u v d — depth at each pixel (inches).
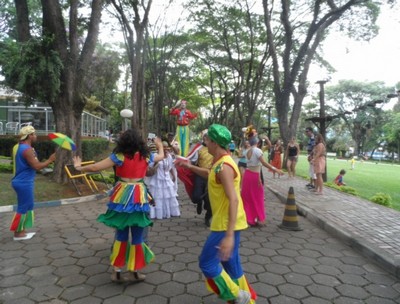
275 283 157.8
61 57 386.6
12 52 359.3
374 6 673.0
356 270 176.6
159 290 147.2
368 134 2188.7
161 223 259.4
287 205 255.1
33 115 833.5
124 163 145.4
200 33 1013.8
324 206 325.1
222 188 114.0
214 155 120.5
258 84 1003.3
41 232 230.7
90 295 142.2
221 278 113.1
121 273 161.5
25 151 207.0
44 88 367.6
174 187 282.8
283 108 698.2
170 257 186.7
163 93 1192.2
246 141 305.9
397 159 2151.8
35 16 724.0
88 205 327.9
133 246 149.6
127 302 136.5
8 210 296.8
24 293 143.5
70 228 241.4
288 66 685.9
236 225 115.2
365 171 882.1
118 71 1305.4
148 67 1118.4
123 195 143.2
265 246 211.8
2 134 786.2
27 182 210.8
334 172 821.2
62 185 381.7
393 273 172.2
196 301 138.0
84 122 900.6
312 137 464.8
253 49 1034.1
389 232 234.8
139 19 656.4
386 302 142.9
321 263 185.0
